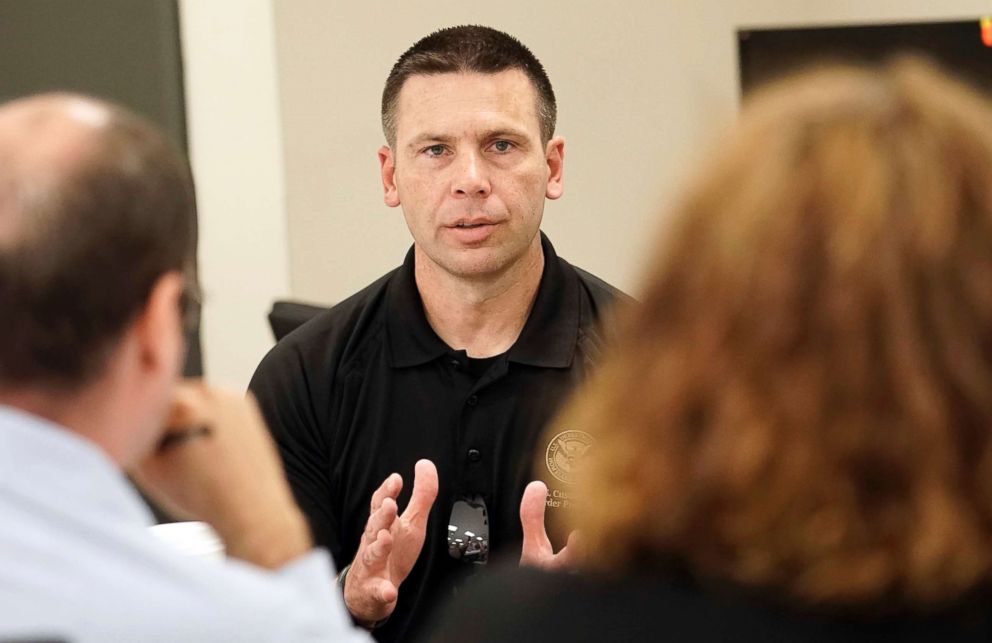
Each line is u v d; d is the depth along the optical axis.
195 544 2.12
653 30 6.37
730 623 1.35
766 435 1.30
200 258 6.39
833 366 1.28
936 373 1.27
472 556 3.17
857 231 1.29
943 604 1.31
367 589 2.88
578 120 6.40
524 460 3.29
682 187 1.41
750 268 1.32
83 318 1.53
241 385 6.47
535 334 3.35
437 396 3.33
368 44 6.29
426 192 3.25
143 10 6.23
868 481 1.29
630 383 1.41
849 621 1.33
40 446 1.51
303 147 6.35
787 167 1.33
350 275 6.43
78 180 1.53
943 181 1.29
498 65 3.24
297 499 3.33
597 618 1.40
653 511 1.37
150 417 1.66
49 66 6.25
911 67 1.42
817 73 1.45
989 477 1.27
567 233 6.45
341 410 3.36
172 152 1.67
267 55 6.30
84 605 1.46
